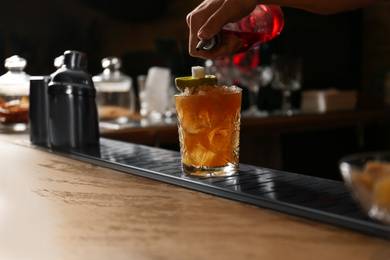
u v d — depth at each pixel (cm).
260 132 191
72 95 108
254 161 224
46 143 117
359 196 51
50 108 109
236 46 94
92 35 254
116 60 187
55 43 247
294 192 67
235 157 79
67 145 108
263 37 95
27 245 55
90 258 51
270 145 228
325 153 248
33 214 65
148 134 169
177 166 86
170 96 201
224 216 60
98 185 77
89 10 252
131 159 93
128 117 186
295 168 238
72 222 61
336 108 227
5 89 148
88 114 109
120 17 257
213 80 78
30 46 243
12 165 96
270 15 94
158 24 261
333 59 285
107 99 183
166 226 58
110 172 86
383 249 49
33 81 117
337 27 286
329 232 53
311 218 58
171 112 199
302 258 47
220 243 52
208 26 84
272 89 254
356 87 295
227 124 77
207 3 88
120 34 258
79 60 110
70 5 248
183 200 67
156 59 263
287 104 228
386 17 291
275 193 67
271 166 228
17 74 151
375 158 55
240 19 88
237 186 71
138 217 61
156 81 204
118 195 71
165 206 65
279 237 53
